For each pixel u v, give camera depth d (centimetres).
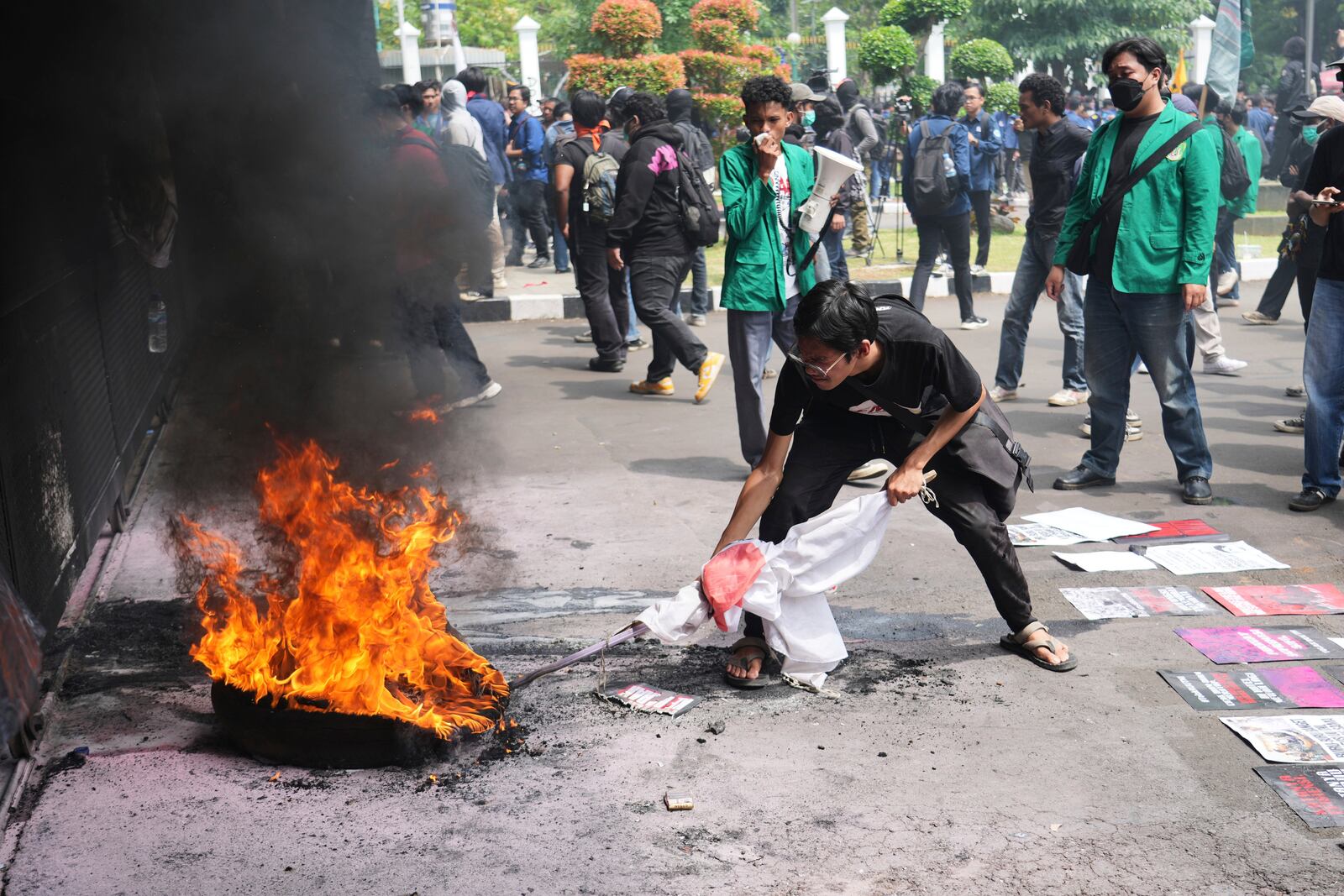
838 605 463
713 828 304
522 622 448
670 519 571
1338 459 573
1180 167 554
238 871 285
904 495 369
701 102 1645
